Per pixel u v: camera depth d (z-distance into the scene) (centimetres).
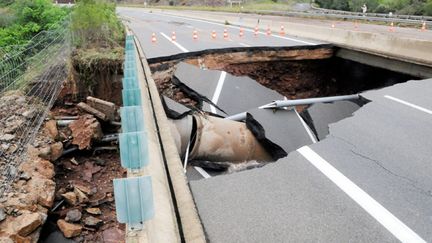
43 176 787
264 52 1334
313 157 576
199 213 442
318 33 1623
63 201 775
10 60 1205
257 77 1343
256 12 4419
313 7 5297
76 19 1427
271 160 730
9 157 812
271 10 4728
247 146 718
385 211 440
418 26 2795
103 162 949
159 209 378
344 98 880
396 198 466
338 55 1423
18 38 1653
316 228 412
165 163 523
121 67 1220
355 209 445
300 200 464
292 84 1402
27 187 735
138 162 363
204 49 1285
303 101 823
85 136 978
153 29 2205
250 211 444
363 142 625
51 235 687
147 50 1302
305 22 3130
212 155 700
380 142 623
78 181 861
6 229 628
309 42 1488
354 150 596
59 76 1179
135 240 301
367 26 2803
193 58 1237
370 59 1279
